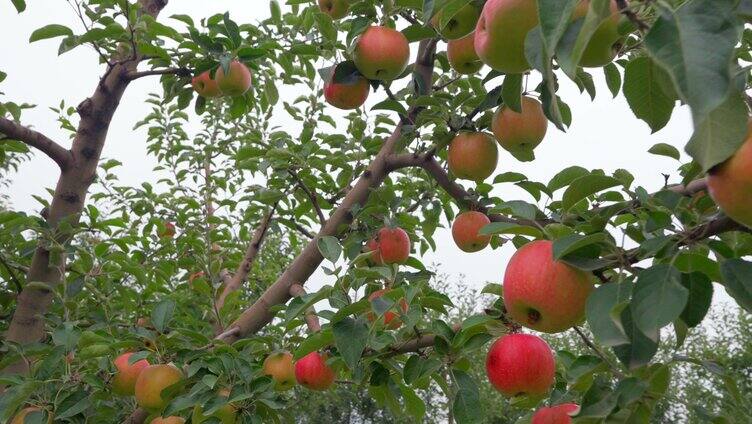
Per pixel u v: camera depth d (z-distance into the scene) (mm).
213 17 3959
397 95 3414
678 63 915
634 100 1602
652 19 1302
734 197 1135
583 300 1529
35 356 3336
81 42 3406
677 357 1764
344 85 3145
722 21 927
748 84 1879
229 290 4648
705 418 1755
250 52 3635
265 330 4742
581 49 1051
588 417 1703
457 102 3125
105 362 2861
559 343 8516
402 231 3721
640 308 1215
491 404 9352
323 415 10812
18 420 2762
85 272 3688
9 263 3975
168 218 5824
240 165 4250
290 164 3791
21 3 3314
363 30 2908
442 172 3432
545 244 1604
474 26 2330
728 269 1345
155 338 2898
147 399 2770
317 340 2314
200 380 2699
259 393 2619
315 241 3533
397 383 2754
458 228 3461
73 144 3723
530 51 1240
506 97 2062
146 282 3922
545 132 2736
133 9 3551
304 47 3887
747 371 9094
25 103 4027
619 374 1816
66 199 3688
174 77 4215
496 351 2127
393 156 3490
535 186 2607
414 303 2562
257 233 4848
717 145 1030
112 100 3758
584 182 1829
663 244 1414
